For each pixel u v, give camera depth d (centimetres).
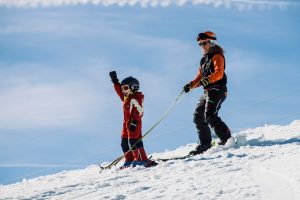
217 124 2145
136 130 2042
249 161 1570
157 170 1706
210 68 2164
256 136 2305
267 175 1281
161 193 1277
